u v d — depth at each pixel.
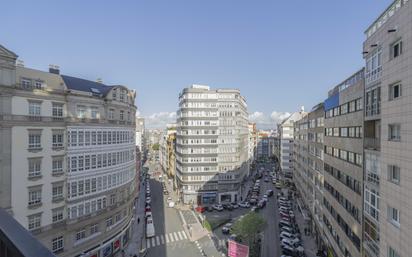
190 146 85.44
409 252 16.84
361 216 26.30
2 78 31.17
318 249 48.03
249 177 130.00
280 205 78.62
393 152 18.81
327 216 41.84
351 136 30.25
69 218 37.78
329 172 40.25
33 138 34.12
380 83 22.44
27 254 3.11
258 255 47.44
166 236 57.16
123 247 49.12
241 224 49.34
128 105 49.97
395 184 18.52
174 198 90.94
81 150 39.34
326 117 42.19
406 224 17.22
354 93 29.27
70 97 38.06
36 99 34.28
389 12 22.41
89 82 47.88
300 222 65.31
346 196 31.42
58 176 36.69
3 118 31.17
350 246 29.83
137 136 142.38
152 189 104.62
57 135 36.66
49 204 35.66
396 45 19.06
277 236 57.03
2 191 31.19
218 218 69.81
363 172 25.70
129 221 51.81
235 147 88.19
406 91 17.31
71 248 38.12
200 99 85.69
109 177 44.00
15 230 3.90
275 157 193.00
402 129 17.75
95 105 41.78
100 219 42.06
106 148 43.41
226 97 87.31
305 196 65.94
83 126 39.56
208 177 86.19
